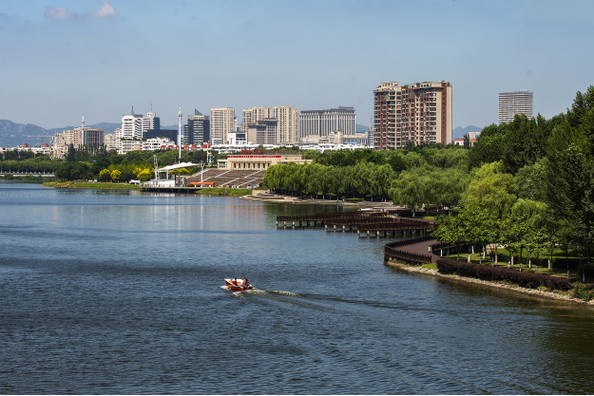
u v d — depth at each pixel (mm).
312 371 67062
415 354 71688
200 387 63375
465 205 147125
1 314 86875
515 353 72062
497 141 193125
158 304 92000
